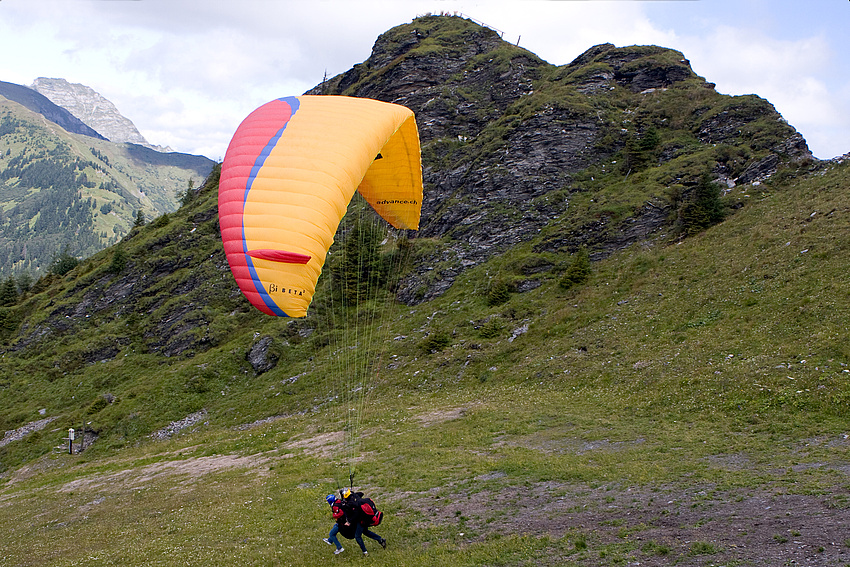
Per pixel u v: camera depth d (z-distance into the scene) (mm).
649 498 12133
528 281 42000
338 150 12875
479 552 10656
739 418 17578
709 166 45875
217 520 16984
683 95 57188
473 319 39844
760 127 48094
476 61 74000
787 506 10336
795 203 35594
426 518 13500
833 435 14867
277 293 11648
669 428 18109
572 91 60344
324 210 12047
